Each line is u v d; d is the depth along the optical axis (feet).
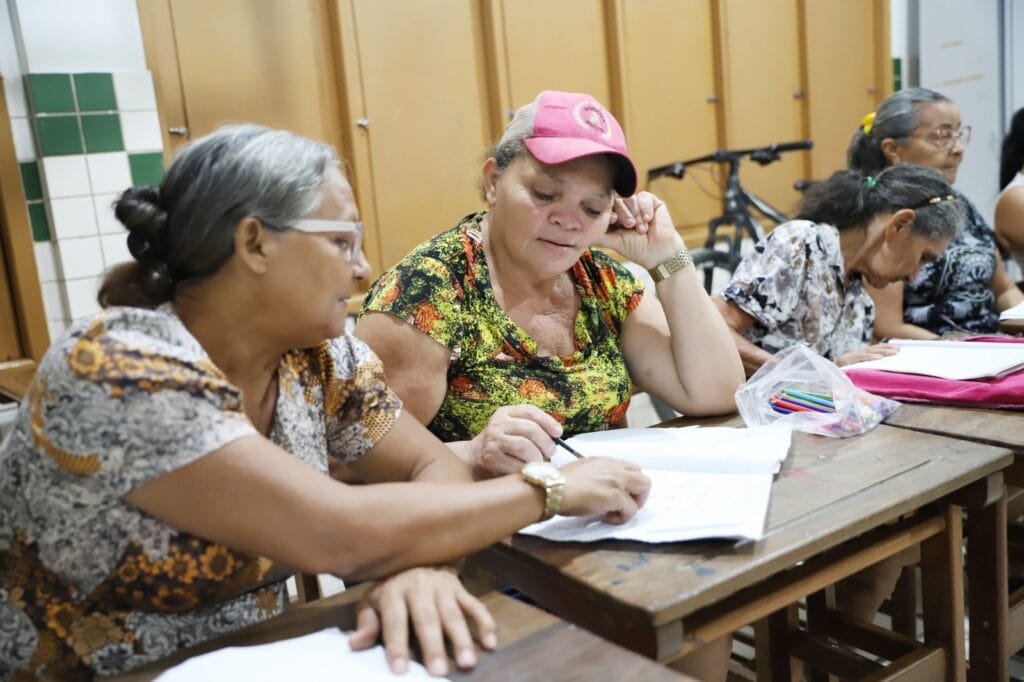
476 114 10.24
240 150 3.02
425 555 3.07
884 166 9.17
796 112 13.38
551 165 4.49
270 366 3.41
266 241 3.03
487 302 4.86
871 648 5.36
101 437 2.76
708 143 12.46
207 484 2.79
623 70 11.31
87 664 3.09
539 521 3.38
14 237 7.50
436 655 2.74
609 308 5.37
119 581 3.03
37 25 7.48
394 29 9.46
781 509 3.68
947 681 4.38
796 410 4.92
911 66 14.94
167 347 2.88
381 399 3.82
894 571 6.01
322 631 2.97
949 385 5.16
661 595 3.04
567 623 2.95
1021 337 6.42
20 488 2.96
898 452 4.33
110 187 7.92
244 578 3.25
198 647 2.94
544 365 4.95
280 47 8.80
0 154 7.39
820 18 13.32
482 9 10.13
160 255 3.14
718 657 4.41
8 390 6.80
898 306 8.47
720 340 5.27
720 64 12.30
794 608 5.48
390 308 4.62
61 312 7.86
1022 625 5.02
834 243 6.70
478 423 4.84
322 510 2.89
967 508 4.25
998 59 15.16
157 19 8.09
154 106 8.09
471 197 10.26
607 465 3.64
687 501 3.73
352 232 3.21
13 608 3.08
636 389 5.70
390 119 9.53
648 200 5.30
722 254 11.73
